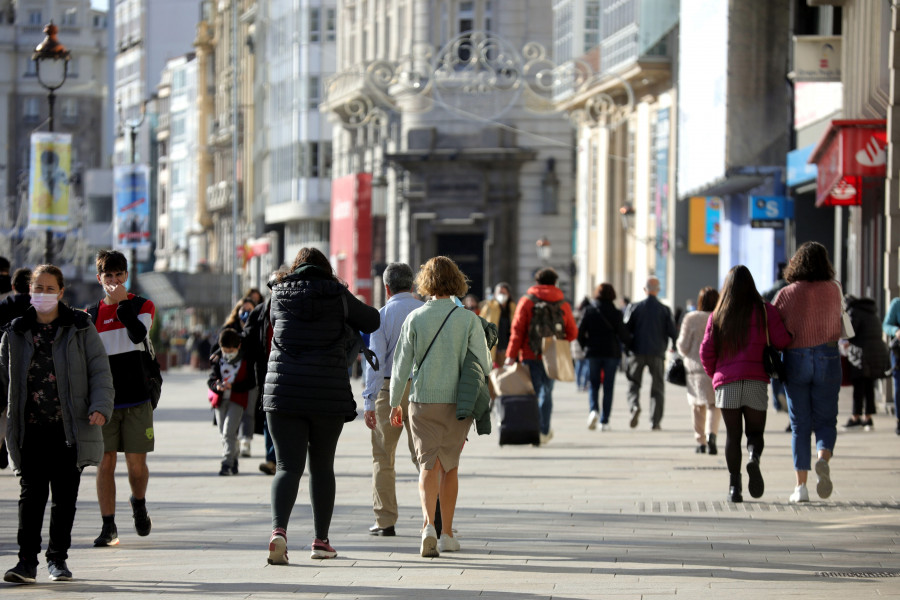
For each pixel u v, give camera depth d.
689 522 29.95
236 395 41.12
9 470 41.75
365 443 52.50
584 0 134.25
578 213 149.50
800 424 32.53
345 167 190.25
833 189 64.31
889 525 28.98
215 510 33.00
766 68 81.69
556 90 146.12
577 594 22.03
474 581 23.31
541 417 49.25
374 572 24.30
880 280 64.69
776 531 28.45
